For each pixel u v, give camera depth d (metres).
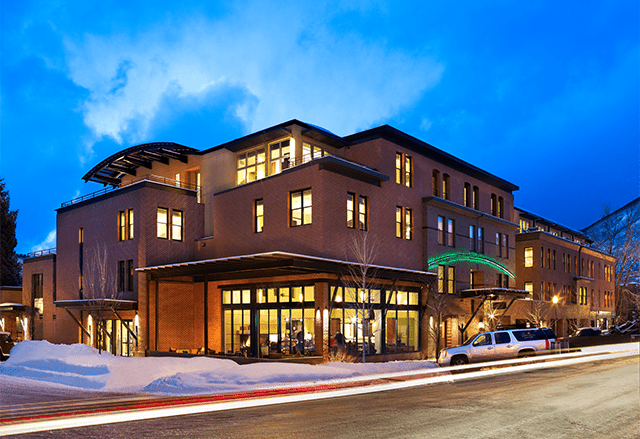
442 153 35.47
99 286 36.09
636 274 62.50
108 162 39.62
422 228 33.22
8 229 64.12
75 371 21.28
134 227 33.66
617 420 9.98
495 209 42.12
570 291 53.88
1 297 47.88
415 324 31.64
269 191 29.52
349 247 27.38
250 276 28.88
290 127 30.34
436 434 8.89
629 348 32.38
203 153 36.12
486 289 33.62
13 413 11.92
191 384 16.16
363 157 31.62
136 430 9.53
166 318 32.50
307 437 8.74
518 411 11.07
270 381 16.94
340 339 25.86
